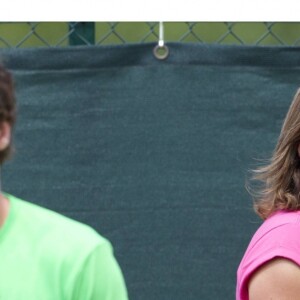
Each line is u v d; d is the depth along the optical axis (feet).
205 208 29.43
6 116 16.28
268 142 29.68
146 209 29.25
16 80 28.76
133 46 29.17
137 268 29.22
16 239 16.29
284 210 21.21
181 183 29.37
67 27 30.40
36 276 15.98
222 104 29.55
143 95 29.25
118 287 16.52
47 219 16.66
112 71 29.12
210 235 29.45
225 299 29.53
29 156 28.89
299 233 20.17
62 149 28.99
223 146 29.55
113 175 29.14
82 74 29.04
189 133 29.43
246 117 29.63
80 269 16.11
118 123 29.19
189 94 29.43
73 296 16.06
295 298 19.76
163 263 29.30
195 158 29.45
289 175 21.57
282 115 29.71
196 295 29.43
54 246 16.22
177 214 29.35
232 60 29.58
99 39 31.12
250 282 20.54
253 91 29.66
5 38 30.53
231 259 29.53
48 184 28.94
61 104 28.99
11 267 16.01
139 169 29.22
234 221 29.53
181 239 29.37
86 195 29.04
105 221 29.09
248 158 29.60
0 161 16.53
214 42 31.45
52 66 28.94
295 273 19.76
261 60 29.66
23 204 16.89
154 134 29.32
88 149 29.07
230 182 29.55
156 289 29.32
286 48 29.68
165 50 29.32
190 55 29.43
